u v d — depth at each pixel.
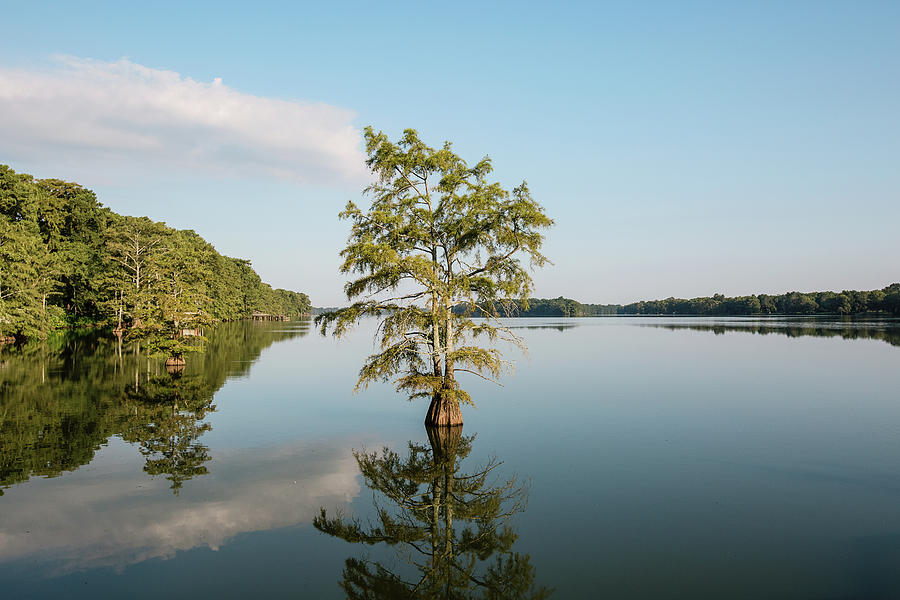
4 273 50.53
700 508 14.40
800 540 12.45
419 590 10.16
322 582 10.30
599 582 10.46
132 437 20.41
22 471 16.25
